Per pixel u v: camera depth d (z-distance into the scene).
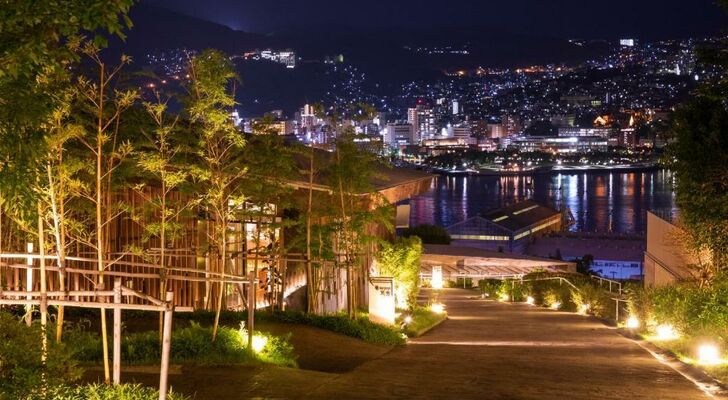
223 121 11.83
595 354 14.22
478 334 19.25
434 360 12.88
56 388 6.57
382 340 15.78
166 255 12.68
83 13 5.18
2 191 5.79
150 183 13.66
